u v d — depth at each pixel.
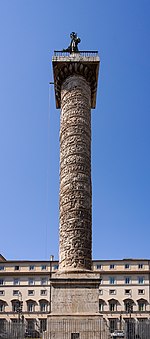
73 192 24.97
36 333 38.84
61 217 24.95
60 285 23.06
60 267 23.94
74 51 28.59
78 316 22.30
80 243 23.98
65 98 27.52
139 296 70.81
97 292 22.97
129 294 71.00
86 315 22.33
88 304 22.67
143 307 70.06
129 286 71.56
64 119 27.00
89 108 27.62
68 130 26.47
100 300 70.81
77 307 22.59
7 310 70.88
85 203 24.92
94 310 22.56
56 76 28.77
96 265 73.69
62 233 24.53
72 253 23.75
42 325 69.19
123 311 69.62
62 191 25.47
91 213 25.36
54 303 22.72
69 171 25.48
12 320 70.00
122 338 35.50
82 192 25.05
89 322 22.14
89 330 21.98
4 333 24.70
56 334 21.91
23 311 70.38
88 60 28.02
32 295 71.62
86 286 23.06
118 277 72.31
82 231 24.23
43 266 73.50
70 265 23.58
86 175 25.61
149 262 73.12
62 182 25.67
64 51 28.70
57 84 29.09
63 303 22.70
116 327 68.25
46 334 21.92
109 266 73.38
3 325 24.98
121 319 63.44
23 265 73.94
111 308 70.50
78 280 23.11
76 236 24.06
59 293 22.92
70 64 27.95
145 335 24.28
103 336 21.84
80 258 23.69
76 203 24.72
